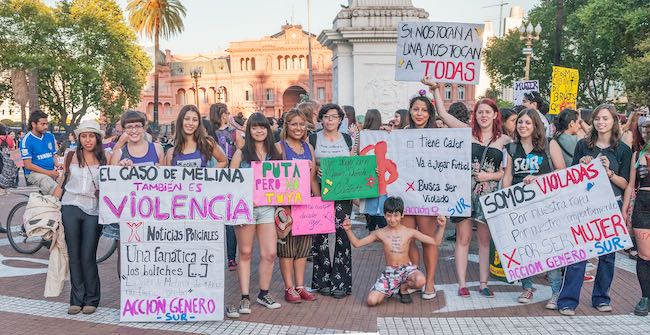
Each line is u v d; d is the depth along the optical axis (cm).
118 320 547
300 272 609
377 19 1388
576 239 572
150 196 539
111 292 646
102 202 533
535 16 4234
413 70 677
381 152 602
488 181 607
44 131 845
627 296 630
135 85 5112
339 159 592
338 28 1386
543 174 587
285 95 9438
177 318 538
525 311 577
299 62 9119
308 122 696
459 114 759
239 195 546
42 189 827
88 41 4722
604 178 566
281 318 554
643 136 626
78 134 546
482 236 623
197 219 541
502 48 4375
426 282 614
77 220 552
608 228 565
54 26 4562
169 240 539
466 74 671
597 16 3431
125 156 561
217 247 543
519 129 592
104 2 4866
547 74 4216
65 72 4650
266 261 579
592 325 534
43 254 848
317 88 9069
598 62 4019
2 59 4434
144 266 539
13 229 866
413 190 603
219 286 541
